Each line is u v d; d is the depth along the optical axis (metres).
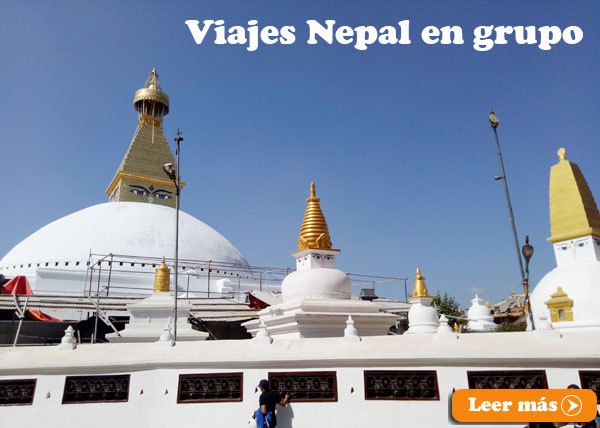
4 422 10.80
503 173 15.33
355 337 11.50
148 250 39.84
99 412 10.91
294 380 10.84
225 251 45.69
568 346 10.65
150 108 61.62
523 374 10.40
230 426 10.58
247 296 29.28
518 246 14.66
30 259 38.69
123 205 46.19
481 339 11.16
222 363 11.02
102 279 35.84
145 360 11.14
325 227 18.97
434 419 10.30
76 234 39.94
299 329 15.90
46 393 11.02
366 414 10.47
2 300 23.66
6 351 11.61
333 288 17.45
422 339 11.30
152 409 10.88
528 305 14.13
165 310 22.12
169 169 15.59
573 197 16.08
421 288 24.91
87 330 25.19
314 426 10.47
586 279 14.69
